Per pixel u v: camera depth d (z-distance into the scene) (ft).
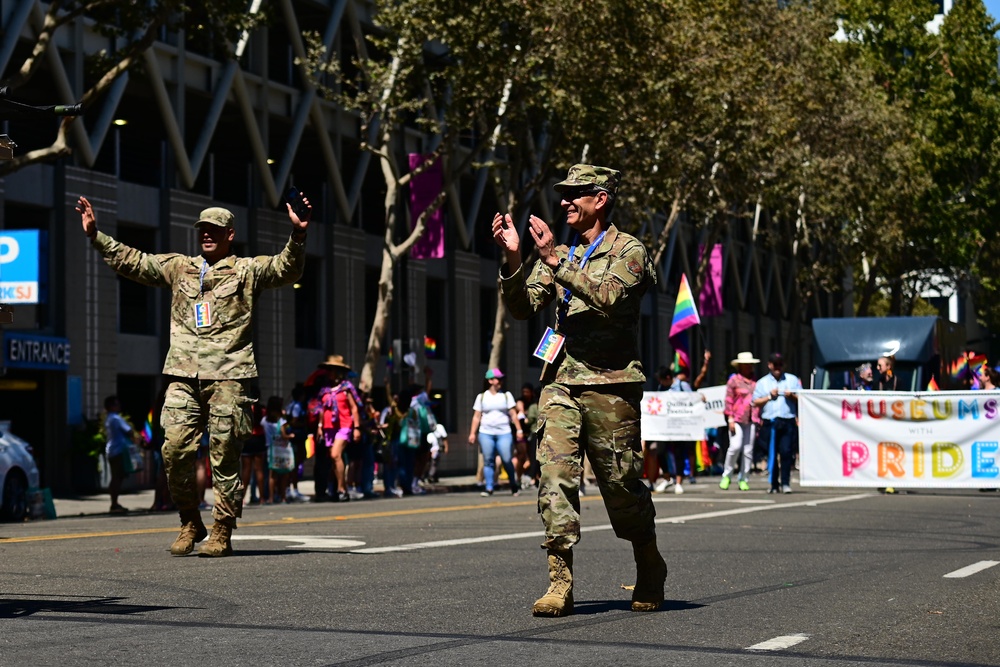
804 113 211.00
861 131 221.46
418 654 28.17
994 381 148.25
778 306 349.61
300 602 36.55
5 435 89.51
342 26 179.01
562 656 28.07
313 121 173.06
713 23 174.91
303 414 120.16
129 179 144.46
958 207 284.41
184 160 149.69
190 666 26.55
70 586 40.01
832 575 44.65
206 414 50.24
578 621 33.35
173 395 50.01
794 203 233.96
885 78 283.38
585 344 33.81
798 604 37.22
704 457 144.15
